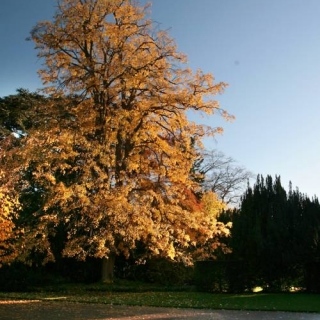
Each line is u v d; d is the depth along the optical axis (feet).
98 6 73.56
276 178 75.05
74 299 58.44
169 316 43.11
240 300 57.16
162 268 86.58
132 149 76.02
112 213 63.72
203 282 72.02
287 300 56.80
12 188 56.44
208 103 73.31
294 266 69.46
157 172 73.15
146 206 66.44
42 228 65.67
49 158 65.82
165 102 71.56
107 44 73.20
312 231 67.31
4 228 55.47
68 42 73.87
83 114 71.20
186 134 74.54
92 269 86.33
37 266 79.30
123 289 72.02
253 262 70.08
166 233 67.41
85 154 68.03
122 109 70.69
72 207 63.77
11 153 60.29
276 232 68.95
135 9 75.00
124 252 76.43
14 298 60.03
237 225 72.79
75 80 72.28
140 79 70.33
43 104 74.90
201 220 71.61
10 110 90.48
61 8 72.95
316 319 41.06
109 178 68.23
